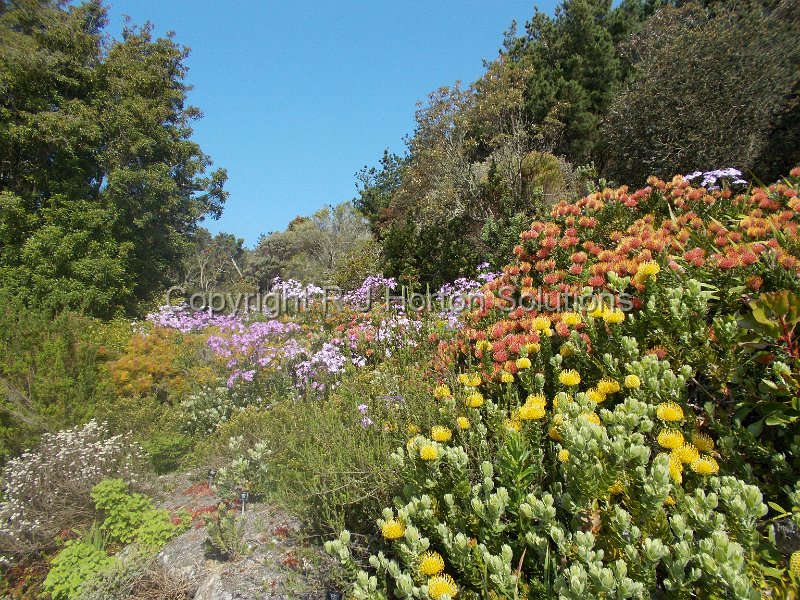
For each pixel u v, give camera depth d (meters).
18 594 3.46
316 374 4.97
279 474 3.21
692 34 11.05
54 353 5.40
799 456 1.79
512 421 2.15
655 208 4.17
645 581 1.35
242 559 2.86
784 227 2.87
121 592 2.89
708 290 2.54
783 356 2.02
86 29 12.29
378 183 29.00
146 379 5.74
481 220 10.88
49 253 10.02
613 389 2.07
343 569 2.09
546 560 1.52
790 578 1.33
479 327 3.59
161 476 4.64
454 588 1.47
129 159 11.65
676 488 1.59
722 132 10.02
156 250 12.27
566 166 12.30
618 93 13.31
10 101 10.60
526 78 14.73
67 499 3.93
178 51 13.45
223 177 14.04
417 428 2.59
